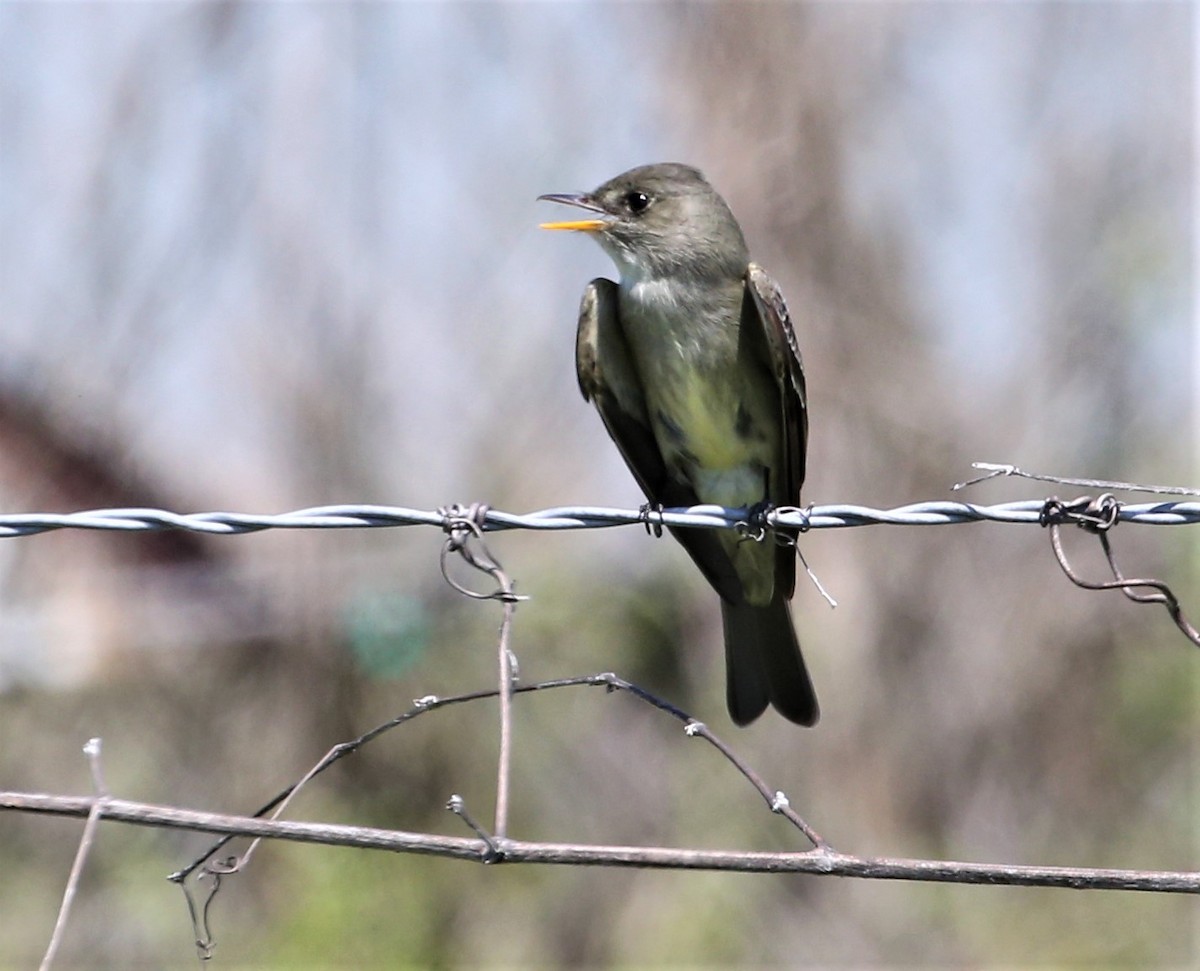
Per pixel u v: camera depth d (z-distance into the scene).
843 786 13.73
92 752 5.00
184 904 11.49
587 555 13.37
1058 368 14.91
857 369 14.59
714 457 8.20
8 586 13.66
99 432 13.84
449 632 12.74
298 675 12.70
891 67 14.94
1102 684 14.09
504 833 5.02
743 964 12.39
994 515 6.25
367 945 10.97
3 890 11.94
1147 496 14.49
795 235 14.62
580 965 11.98
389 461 13.63
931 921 12.85
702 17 14.55
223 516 6.14
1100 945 12.75
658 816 12.79
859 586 14.18
